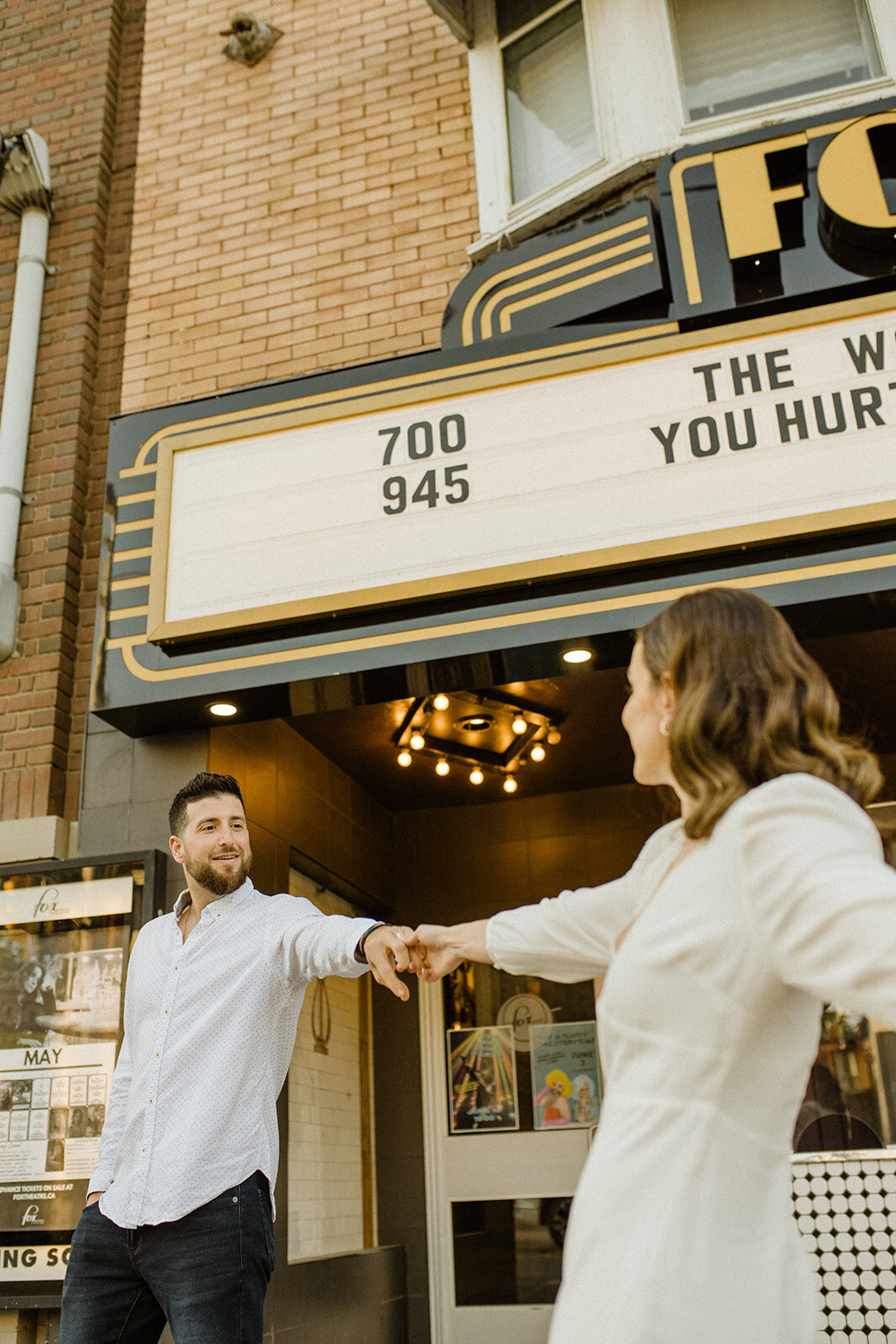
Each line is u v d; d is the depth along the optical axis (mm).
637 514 3662
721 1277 883
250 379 4941
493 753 5535
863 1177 3553
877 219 3709
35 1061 3938
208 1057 2502
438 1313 5586
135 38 6129
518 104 5039
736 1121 942
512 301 4137
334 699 4043
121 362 5391
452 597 3789
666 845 1261
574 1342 913
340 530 3947
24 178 5609
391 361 4125
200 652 4004
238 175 5367
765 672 1090
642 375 3820
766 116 4410
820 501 3510
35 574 4992
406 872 6480
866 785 1080
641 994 1007
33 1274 3684
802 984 878
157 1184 2361
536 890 6242
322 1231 5133
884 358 3605
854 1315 3449
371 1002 6234
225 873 2693
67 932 4062
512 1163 5758
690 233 3957
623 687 4895
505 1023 6020
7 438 5156
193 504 4160
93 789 4336
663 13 4711
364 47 5395
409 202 5016
